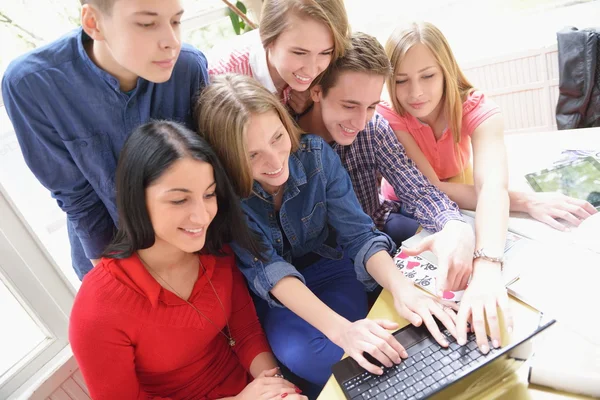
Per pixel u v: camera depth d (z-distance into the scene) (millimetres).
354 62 1121
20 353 1394
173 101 1130
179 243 923
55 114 1048
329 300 1226
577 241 931
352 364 821
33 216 1440
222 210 1001
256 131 973
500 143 1258
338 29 1104
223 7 2002
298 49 1108
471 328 822
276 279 1060
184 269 1029
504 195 1122
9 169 1503
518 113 2211
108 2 842
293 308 1036
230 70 1348
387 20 2309
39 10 1604
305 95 1312
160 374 1082
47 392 1324
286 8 1089
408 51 1240
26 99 1022
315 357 1072
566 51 1820
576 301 786
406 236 1393
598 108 1816
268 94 1018
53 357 1402
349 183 1218
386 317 942
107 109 1068
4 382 1309
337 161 1203
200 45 2068
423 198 1206
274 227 1191
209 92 1021
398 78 1288
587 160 1208
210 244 1033
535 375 703
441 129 1418
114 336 957
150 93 1083
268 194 1151
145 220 905
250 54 1345
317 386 1191
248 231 1035
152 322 981
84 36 1038
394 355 798
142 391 1046
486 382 737
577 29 1830
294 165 1148
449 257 959
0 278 1337
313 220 1220
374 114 1351
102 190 1158
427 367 767
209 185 907
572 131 1392
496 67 2145
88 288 959
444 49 1262
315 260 1333
